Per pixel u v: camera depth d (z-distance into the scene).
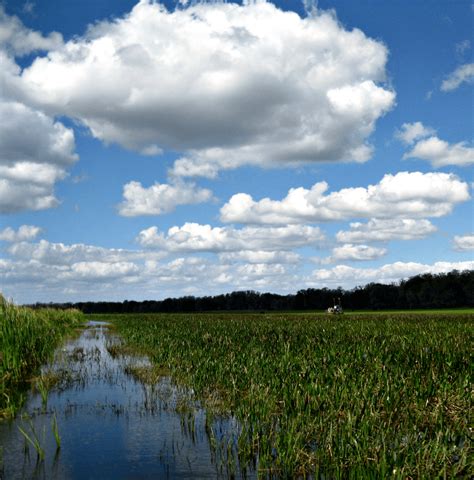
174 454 8.27
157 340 23.89
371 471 6.57
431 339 18.77
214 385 13.09
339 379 11.18
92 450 8.49
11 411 10.73
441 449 7.14
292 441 7.95
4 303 20.08
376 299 134.12
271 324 34.25
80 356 20.77
